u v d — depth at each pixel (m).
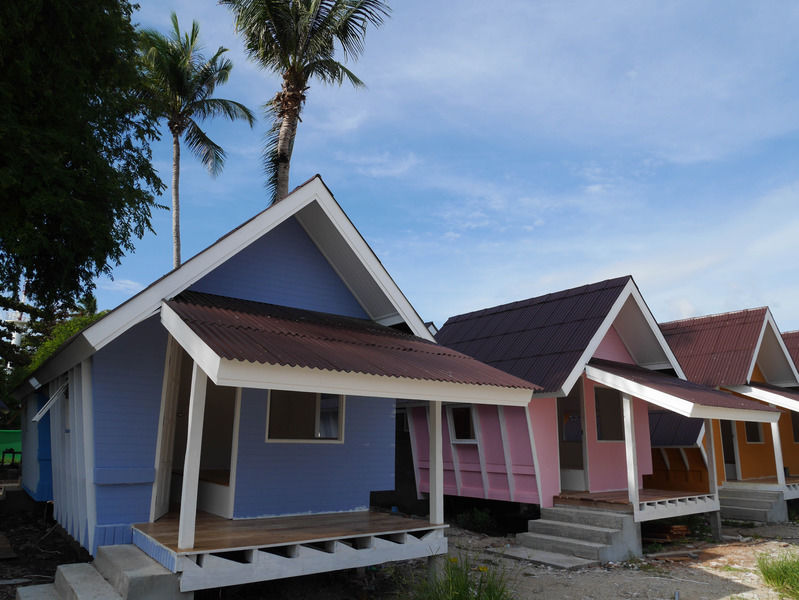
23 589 6.33
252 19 17.70
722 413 10.62
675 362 13.77
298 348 6.30
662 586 7.96
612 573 8.72
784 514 14.41
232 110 25.59
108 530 6.82
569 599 7.32
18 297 11.34
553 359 11.80
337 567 6.61
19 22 8.09
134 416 7.26
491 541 11.03
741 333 16.61
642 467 13.33
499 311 15.42
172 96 24.67
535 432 11.55
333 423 9.22
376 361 6.78
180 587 5.44
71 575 6.15
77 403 7.68
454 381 7.07
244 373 5.43
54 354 8.27
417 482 14.10
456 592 6.10
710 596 7.48
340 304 9.61
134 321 6.53
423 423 14.05
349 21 18.16
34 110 8.77
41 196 8.48
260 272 8.73
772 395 15.02
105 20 9.56
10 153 8.21
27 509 12.87
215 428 9.78
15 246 9.45
